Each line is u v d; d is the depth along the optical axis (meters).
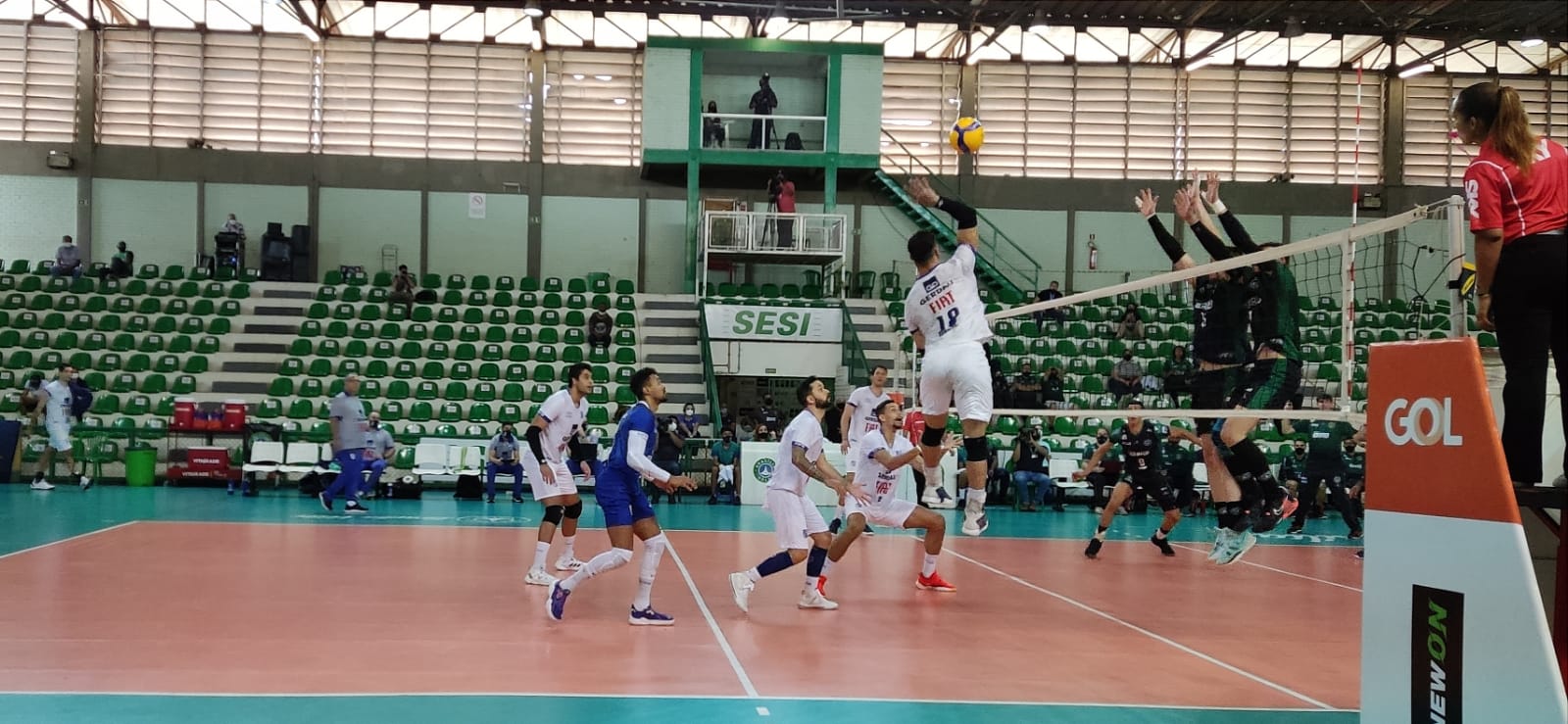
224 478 20.58
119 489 19.53
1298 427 19.52
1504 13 26.94
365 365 23.58
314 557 10.75
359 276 27.05
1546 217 4.07
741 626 7.56
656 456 19.50
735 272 28.50
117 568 9.63
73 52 27.66
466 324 25.17
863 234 28.98
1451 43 28.36
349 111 28.39
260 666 5.92
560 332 25.14
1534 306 4.09
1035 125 29.53
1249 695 5.79
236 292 25.67
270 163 28.09
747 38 27.52
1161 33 29.25
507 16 28.62
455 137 28.61
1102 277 29.45
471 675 5.83
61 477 21.06
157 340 23.94
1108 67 29.52
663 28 28.86
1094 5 27.31
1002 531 15.97
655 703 5.31
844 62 26.89
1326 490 20.23
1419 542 3.83
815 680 5.92
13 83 27.55
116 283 25.58
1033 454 20.09
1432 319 25.31
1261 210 29.58
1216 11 27.52
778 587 9.62
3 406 21.91
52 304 24.78
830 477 8.05
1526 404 4.10
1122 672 6.31
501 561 10.81
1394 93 29.55
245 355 23.88
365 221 28.33
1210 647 7.19
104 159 27.72
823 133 28.56
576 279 26.95
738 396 25.56
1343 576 11.41
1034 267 29.38
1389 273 29.12
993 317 9.90
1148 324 26.64
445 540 12.64
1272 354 7.34
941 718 5.17
